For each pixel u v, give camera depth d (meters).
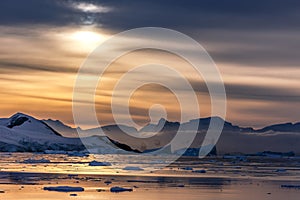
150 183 67.31
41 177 73.56
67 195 53.12
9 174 78.06
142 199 51.59
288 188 65.12
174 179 74.31
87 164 121.44
